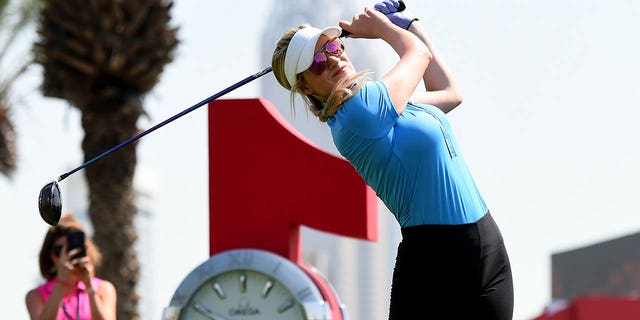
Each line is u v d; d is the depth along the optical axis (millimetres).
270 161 26281
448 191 15383
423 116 15570
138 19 47938
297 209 25969
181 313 25734
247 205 26328
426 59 15812
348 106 15250
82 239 24516
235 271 25578
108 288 25016
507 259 15641
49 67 48469
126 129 48969
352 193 25594
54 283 24875
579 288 54156
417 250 15438
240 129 26547
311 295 24953
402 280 15602
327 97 15758
